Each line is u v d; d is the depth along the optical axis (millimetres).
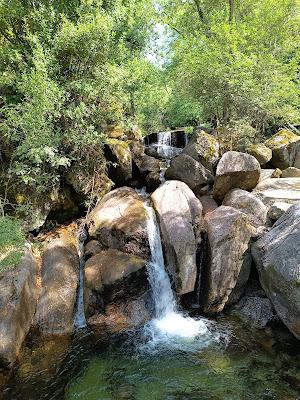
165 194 7578
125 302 6086
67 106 7938
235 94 10227
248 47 10211
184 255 6316
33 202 7711
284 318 5133
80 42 7746
